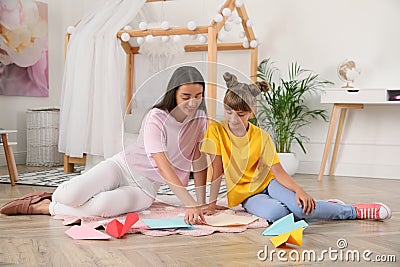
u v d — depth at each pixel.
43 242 1.97
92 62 4.12
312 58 4.68
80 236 2.03
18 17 5.05
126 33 4.07
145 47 4.68
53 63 5.52
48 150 4.95
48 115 4.95
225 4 3.95
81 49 4.11
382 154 4.45
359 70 4.30
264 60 4.83
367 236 2.10
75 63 4.14
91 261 1.71
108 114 4.05
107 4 4.30
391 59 4.41
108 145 4.02
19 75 5.10
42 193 2.65
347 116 4.56
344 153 4.57
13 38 5.01
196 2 5.14
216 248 1.88
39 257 1.76
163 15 5.25
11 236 2.07
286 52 4.78
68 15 5.62
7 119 5.04
